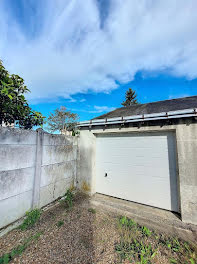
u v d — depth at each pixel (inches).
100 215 120.1
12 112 110.4
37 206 122.5
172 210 127.2
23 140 109.7
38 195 124.0
